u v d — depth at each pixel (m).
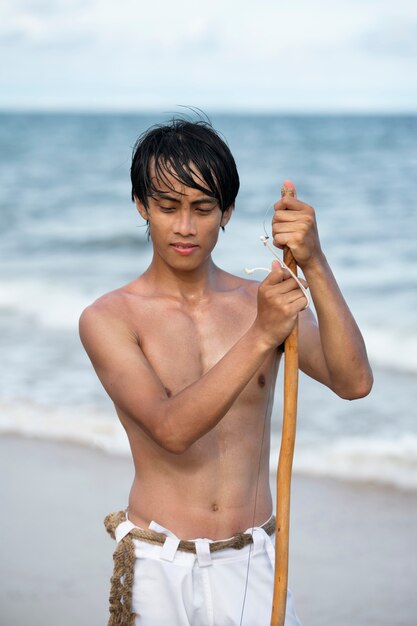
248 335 2.69
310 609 5.08
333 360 2.96
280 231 2.75
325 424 7.91
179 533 3.00
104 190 28.53
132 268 17.09
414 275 15.34
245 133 49.16
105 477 6.95
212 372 2.69
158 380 2.97
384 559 5.61
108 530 3.16
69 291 14.74
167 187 2.84
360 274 15.55
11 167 36.28
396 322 12.06
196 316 3.14
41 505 6.46
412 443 7.43
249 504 3.06
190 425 2.70
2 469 7.14
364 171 31.11
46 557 5.67
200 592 2.96
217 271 3.29
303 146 41.34
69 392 8.98
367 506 6.34
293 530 6.02
